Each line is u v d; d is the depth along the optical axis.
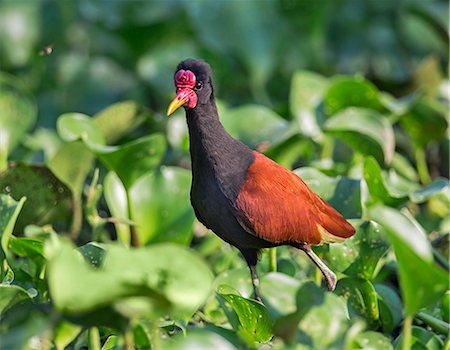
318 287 7.97
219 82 17.08
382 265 11.45
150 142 11.00
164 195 11.98
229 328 9.66
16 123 12.83
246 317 9.27
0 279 10.00
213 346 7.46
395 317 10.38
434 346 9.50
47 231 10.37
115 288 6.92
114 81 17.42
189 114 10.12
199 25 16.77
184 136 13.53
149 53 17.36
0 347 7.31
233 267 11.67
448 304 10.00
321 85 14.33
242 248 10.33
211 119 10.07
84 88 17.23
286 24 17.12
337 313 7.95
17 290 8.84
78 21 17.78
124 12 17.22
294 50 17.42
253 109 13.38
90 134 11.91
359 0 18.23
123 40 17.47
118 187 12.11
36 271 9.99
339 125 12.75
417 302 7.68
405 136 16.08
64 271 6.93
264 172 10.06
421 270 7.43
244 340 8.84
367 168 11.05
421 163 14.72
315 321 7.94
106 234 12.83
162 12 17.25
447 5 17.00
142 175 11.41
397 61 17.89
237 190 9.96
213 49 16.84
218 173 10.00
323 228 10.15
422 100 13.91
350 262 10.12
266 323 9.19
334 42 18.08
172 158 14.33
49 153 14.35
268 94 17.48
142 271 7.39
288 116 15.38
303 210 10.05
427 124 14.19
